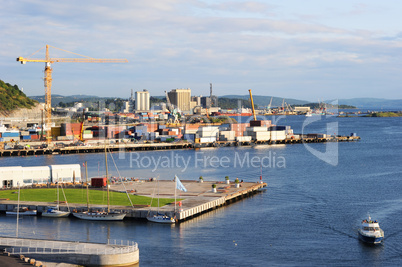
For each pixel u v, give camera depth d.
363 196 148.00
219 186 154.50
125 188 144.38
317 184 172.50
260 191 157.50
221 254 93.38
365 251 95.38
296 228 111.00
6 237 93.06
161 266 86.50
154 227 110.38
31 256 82.94
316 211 127.25
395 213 124.50
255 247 97.38
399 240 101.81
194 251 94.62
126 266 83.69
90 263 81.94
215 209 129.25
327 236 105.00
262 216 121.69
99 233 105.50
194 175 199.88
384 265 87.94
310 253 94.25
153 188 149.75
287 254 93.56
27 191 143.50
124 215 116.75
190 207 121.38
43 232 106.12
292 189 161.50
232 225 113.06
